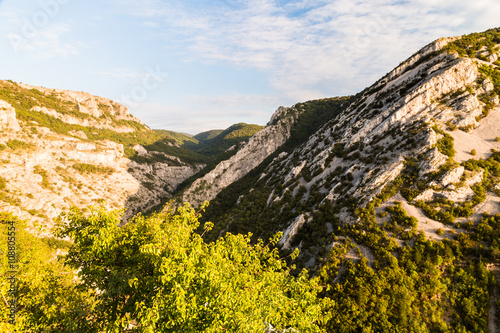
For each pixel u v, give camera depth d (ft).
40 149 415.64
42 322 40.63
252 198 303.27
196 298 35.45
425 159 160.56
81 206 396.16
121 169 563.07
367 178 174.81
